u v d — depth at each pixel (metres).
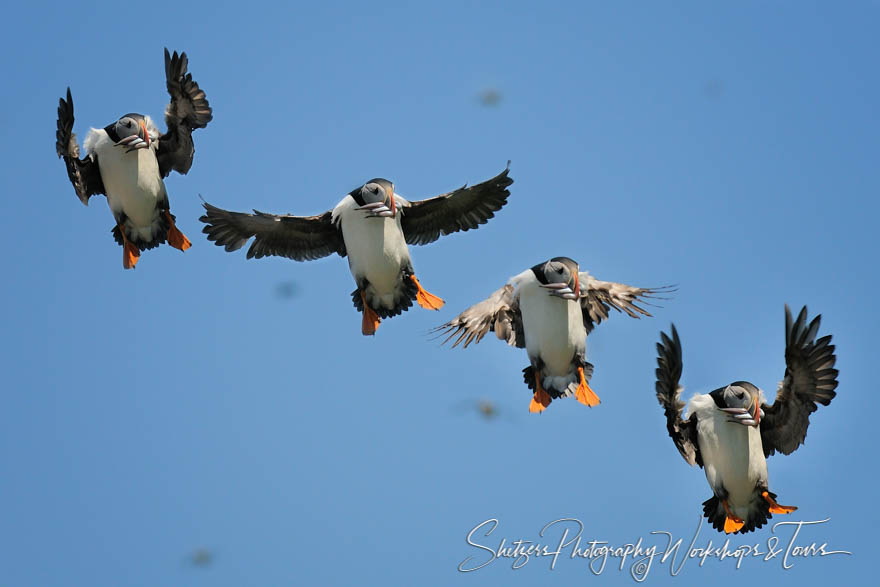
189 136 18.75
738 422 15.36
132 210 18.48
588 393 17.09
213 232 18.70
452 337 17.52
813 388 15.23
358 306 18.22
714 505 15.98
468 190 18.80
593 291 17.48
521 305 17.17
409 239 19.11
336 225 18.23
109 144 18.16
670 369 15.36
